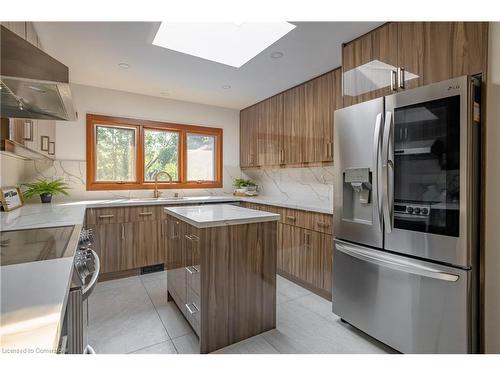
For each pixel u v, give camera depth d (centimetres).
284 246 312
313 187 354
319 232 265
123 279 309
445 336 150
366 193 196
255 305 198
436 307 153
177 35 233
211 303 178
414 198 164
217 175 442
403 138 170
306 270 280
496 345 144
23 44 110
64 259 101
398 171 173
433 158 155
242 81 318
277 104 366
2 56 106
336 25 198
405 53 180
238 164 461
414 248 163
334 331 205
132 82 323
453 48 155
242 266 192
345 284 209
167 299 256
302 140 322
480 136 148
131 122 364
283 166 358
